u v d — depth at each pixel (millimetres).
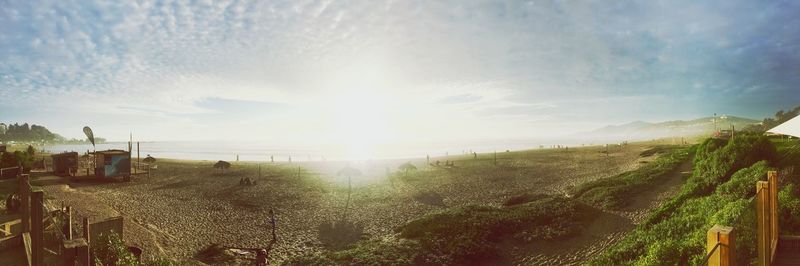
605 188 30312
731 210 13133
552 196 30828
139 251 16938
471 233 21359
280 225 27047
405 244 20375
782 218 11719
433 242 20312
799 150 22547
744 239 7137
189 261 19578
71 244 6523
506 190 38094
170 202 34125
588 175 44906
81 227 20375
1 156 43688
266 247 22391
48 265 9227
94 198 34156
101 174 45344
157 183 45656
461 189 39500
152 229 24781
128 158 47062
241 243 23109
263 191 40219
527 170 53125
